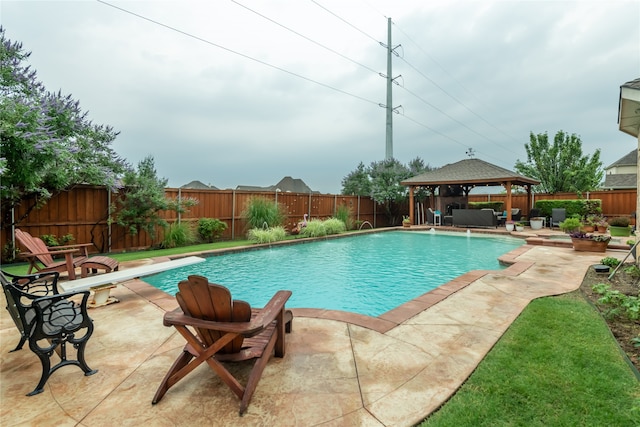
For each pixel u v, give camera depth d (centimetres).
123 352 296
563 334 317
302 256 921
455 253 959
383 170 1847
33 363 280
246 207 1229
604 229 1142
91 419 203
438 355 281
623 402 211
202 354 220
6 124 612
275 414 205
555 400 215
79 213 862
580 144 2023
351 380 243
